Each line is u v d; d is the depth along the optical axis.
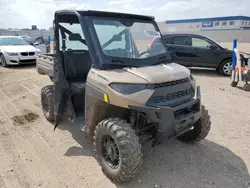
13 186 2.68
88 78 2.83
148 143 3.55
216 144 3.60
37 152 3.37
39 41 15.98
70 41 3.86
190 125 2.87
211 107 5.23
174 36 9.41
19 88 6.81
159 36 3.44
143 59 2.99
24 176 2.84
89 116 2.89
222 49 8.88
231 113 4.87
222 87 7.11
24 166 3.04
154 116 2.42
